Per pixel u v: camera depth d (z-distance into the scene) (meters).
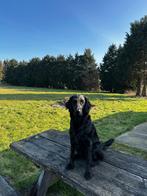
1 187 1.61
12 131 3.24
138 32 12.02
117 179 1.20
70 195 1.65
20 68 27.00
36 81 24.17
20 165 2.07
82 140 1.30
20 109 5.21
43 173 1.56
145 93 12.35
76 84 20.80
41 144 1.76
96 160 1.42
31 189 1.62
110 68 18.02
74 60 21.25
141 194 1.06
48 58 23.52
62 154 1.55
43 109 5.29
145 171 1.28
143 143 2.81
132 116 4.61
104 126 3.69
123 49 13.26
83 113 1.31
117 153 1.55
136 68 12.20
